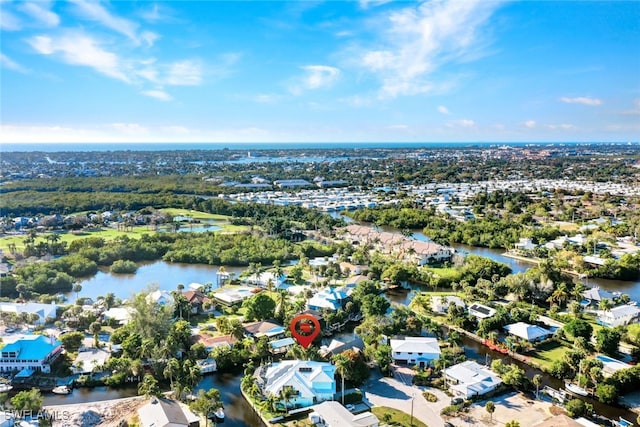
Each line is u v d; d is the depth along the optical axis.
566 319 162.00
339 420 101.88
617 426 103.06
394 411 111.19
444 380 124.44
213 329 158.88
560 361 126.94
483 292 190.00
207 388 124.38
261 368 129.25
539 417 108.06
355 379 122.38
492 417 108.50
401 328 151.88
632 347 141.38
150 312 145.50
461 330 158.38
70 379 126.25
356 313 172.12
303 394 114.94
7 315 163.88
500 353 142.62
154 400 109.69
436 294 193.88
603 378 117.62
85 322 160.38
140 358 131.62
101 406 113.69
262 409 112.06
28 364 129.62
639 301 190.62
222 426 107.56
